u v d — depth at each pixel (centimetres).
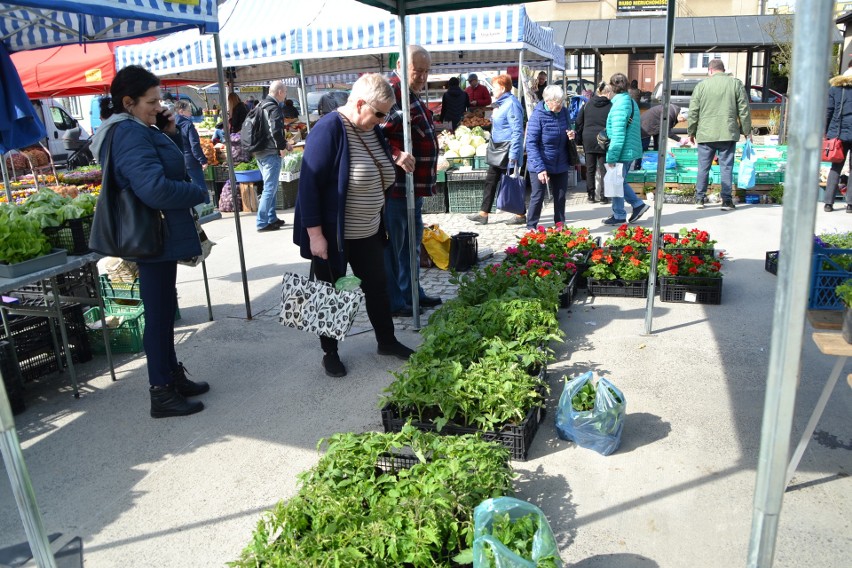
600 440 359
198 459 382
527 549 244
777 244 795
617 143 886
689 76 2928
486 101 1625
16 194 1016
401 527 261
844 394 420
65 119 2061
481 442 315
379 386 463
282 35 972
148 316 420
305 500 282
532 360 411
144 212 393
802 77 153
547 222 977
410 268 579
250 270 796
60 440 412
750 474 338
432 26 977
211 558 299
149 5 451
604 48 2048
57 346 509
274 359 522
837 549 282
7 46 659
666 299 611
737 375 452
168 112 427
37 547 224
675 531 299
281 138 979
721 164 1001
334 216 444
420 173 585
